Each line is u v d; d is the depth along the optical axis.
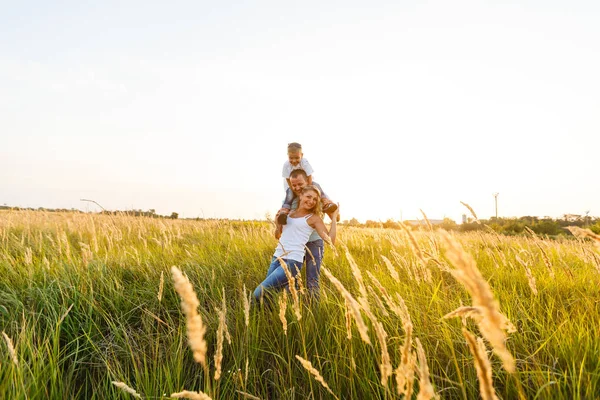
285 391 2.38
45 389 2.23
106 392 2.43
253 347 2.84
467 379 2.29
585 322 2.83
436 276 3.54
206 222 9.95
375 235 6.27
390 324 2.86
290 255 3.96
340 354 2.55
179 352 2.73
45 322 3.39
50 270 4.42
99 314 3.61
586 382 2.01
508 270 4.44
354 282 4.01
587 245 3.95
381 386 2.19
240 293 3.71
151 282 4.37
